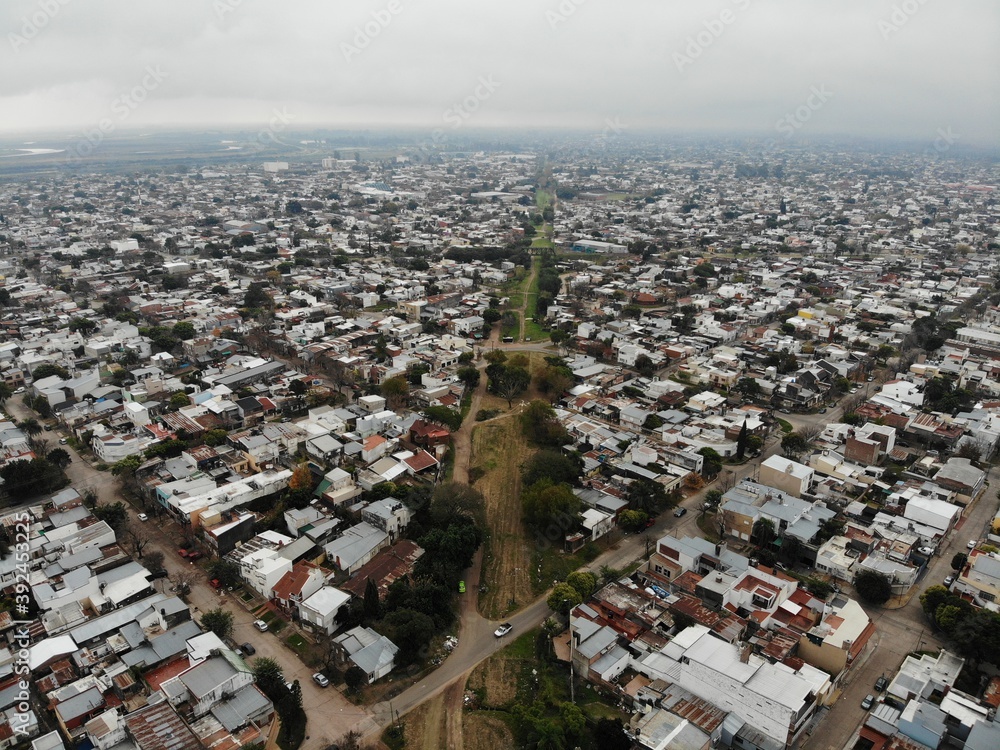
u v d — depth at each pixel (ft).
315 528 366.84
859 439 450.30
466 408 547.49
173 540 369.50
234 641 297.74
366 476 416.67
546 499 374.22
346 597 312.09
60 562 330.54
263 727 254.47
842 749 242.99
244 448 437.99
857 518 383.24
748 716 247.91
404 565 337.31
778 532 364.58
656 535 382.01
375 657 279.69
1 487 396.37
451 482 403.13
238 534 361.10
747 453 472.44
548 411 494.59
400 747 246.68
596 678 275.39
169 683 258.78
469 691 274.16
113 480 427.74
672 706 253.85
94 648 282.97
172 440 455.63
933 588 311.68
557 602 310.04
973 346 654.53
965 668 278.05
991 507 405.39
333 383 582.76
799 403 550.36
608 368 624.18
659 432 486.79
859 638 284.82
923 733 237.66
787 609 299.58
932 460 443.32
